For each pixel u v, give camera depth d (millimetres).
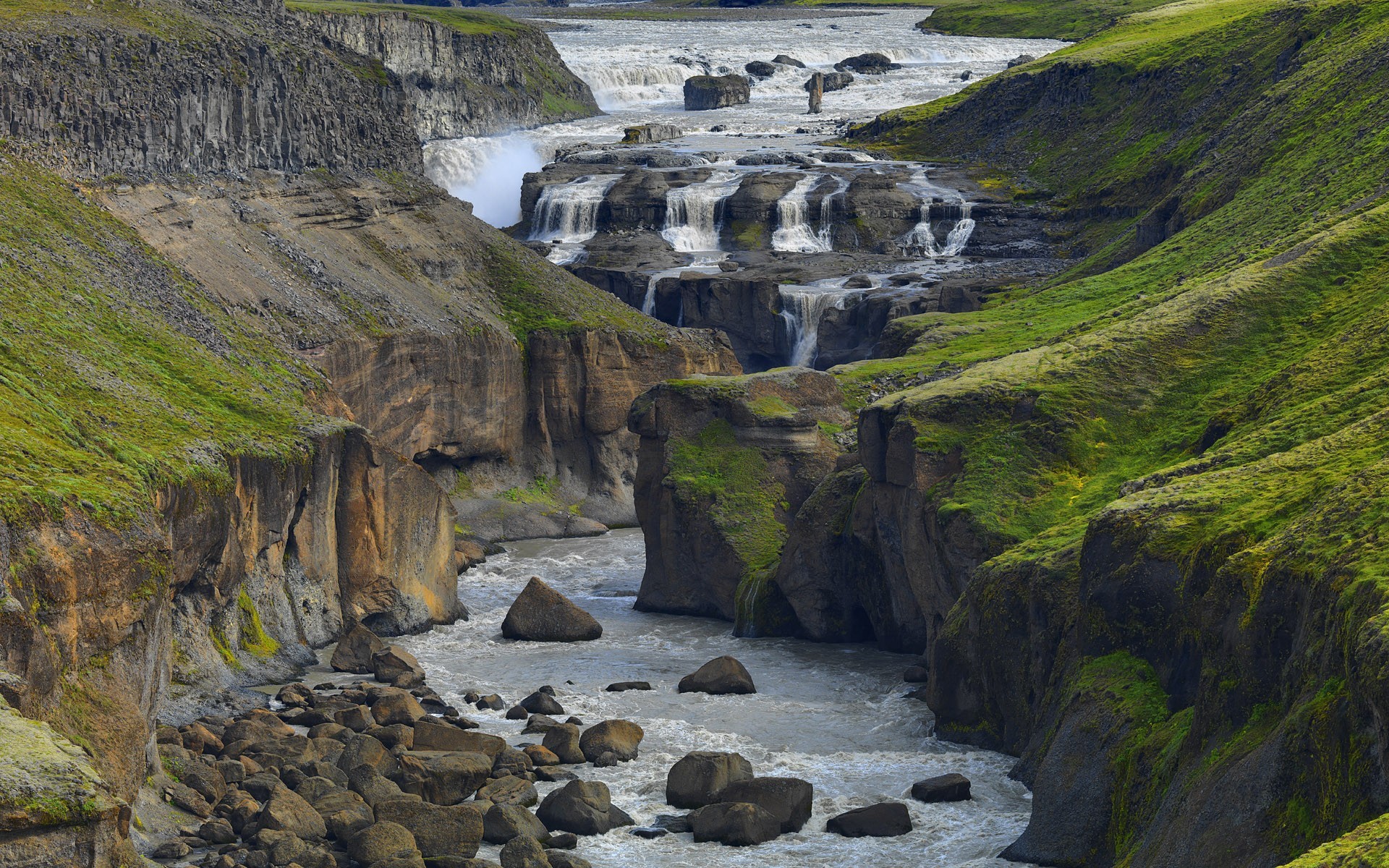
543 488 101938
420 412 94250
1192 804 37188
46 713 38531
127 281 74438
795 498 78188
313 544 68938
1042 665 50469
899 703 59438
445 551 76125
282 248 91875
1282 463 47969
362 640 64438
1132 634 45719
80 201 79312
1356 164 96562
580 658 67812
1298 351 65312
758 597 73062
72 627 41094
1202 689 40719
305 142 99375
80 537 42719
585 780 48750
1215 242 106125
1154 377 65625
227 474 59500
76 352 61906
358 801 46125
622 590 83500
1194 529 45281
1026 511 59781
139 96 86938
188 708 55031
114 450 52969
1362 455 45656
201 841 42938
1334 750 33562
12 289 64000
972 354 96438
